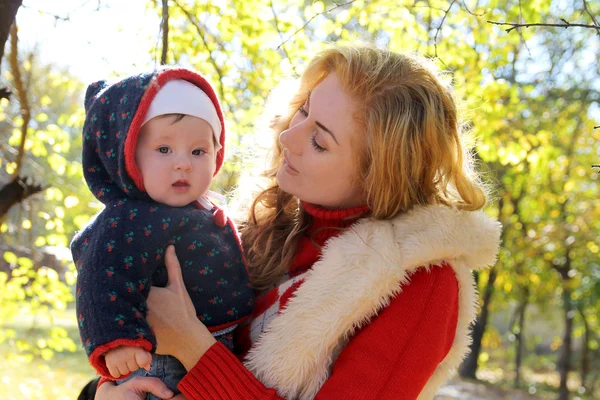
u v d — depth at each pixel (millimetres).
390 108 1687
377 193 1691
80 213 4805
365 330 1597
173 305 1606
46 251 4730
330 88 1741
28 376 4965
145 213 1617
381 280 1579
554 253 11602
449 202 1775
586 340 14070
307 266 1813
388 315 1595
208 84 1771
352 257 1617
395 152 1673
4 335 4664
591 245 11297
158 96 1628
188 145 1661
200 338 1604
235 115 4039
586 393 14156
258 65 3994
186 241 1672
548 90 8828
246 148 2633
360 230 1672
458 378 13031
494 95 4566
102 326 1421
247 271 1832
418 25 4199
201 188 1699
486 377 16672
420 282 1627
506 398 11727
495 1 4402
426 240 1624
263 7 3865
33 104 3930
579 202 11250
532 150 5316
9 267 4691
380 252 1605
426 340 1579
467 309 1739
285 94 2037
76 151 5211
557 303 15992
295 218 1960
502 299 14359
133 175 1626
